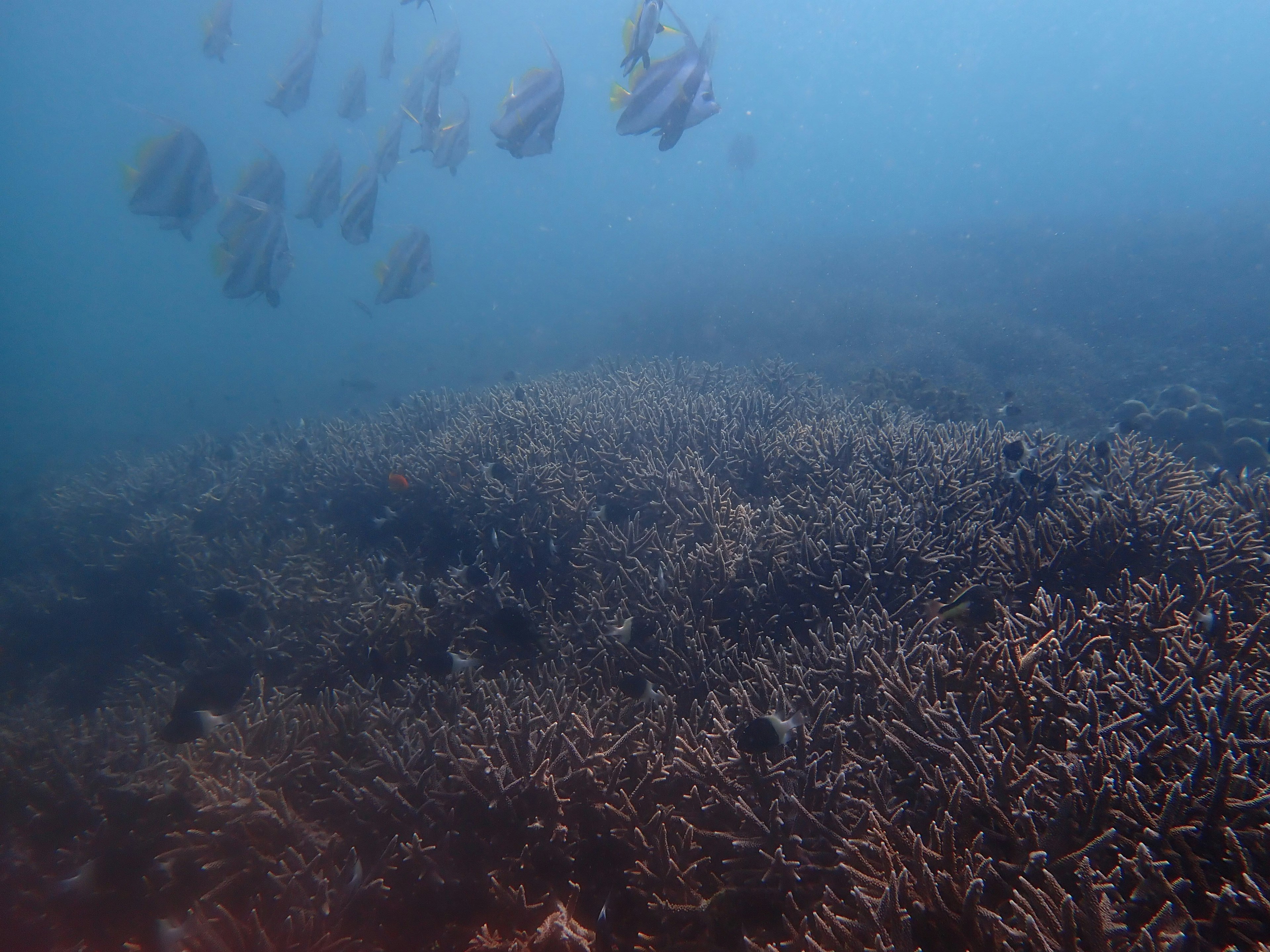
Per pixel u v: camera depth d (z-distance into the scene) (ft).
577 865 2.52
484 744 2.78
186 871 2.66
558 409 5.28
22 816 2.93
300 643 3.97
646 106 3.43
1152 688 2.44
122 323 77.00
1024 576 3.28
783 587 3.38
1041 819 2.17
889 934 1.86
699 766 2.58
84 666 4.92
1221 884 1.92
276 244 4.35
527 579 4.11
